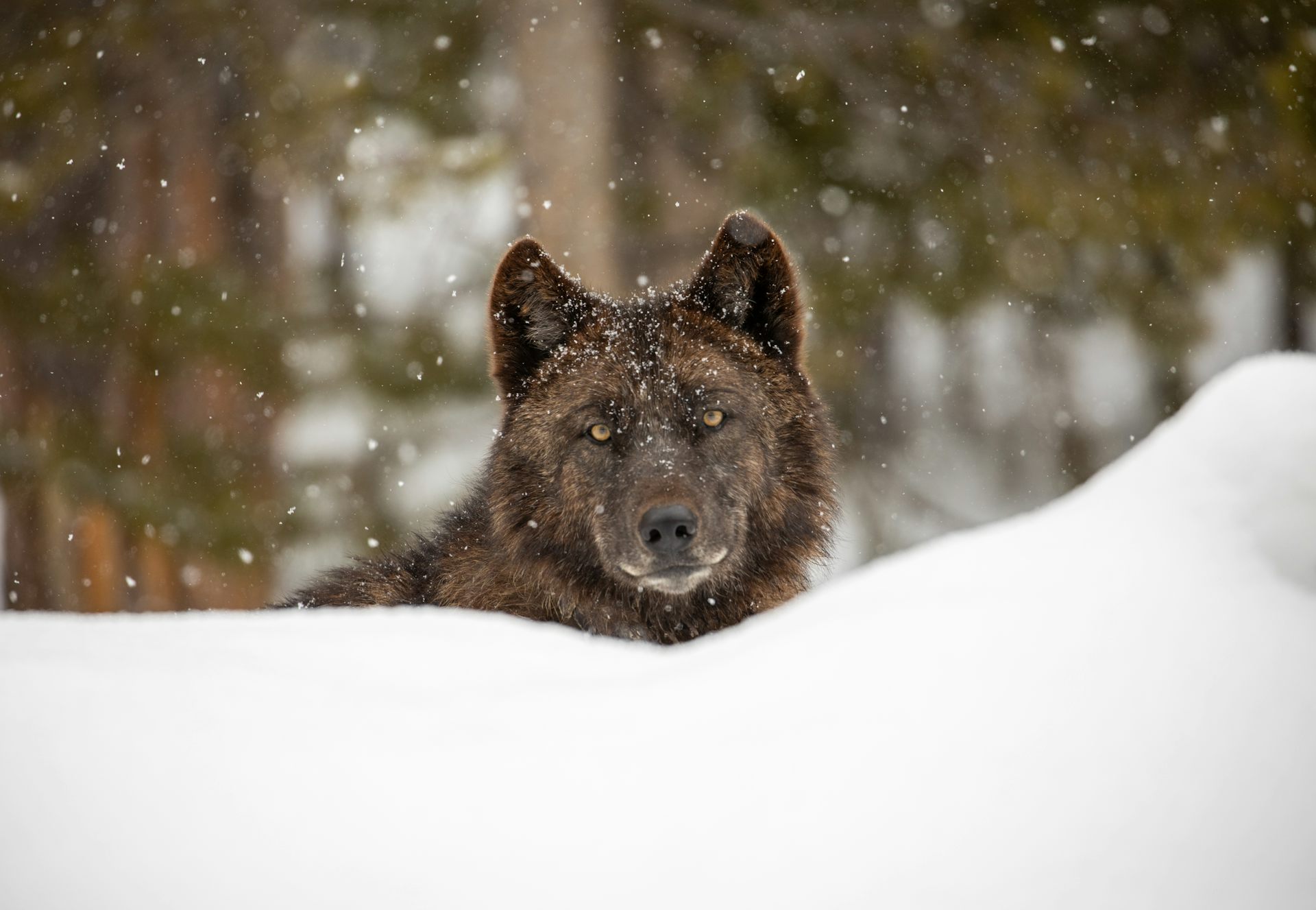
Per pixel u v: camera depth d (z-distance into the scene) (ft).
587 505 26.71
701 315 28.63
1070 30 65.16
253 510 64.28
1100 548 14.49
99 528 62.28
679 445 26.45
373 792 11.55
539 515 27.37
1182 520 14.70
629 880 10.63
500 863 10.82
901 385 84.48
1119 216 64.23
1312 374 15.39
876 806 11.12
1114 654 12.42
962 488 88.17
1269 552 13.91
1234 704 11.62
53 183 63.26
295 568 70.54
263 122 62.39
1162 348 70.64
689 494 25.45
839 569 76.33
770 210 67.41
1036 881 10.36
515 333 28.60
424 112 68.44
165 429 64.64
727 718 12.48
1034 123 64.85
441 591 28.27
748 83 68.03
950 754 11.53
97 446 62.85
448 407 70.59
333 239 81.10
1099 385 90.33
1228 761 11.11
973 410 89.04
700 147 73.20
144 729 12.32
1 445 63.00
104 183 68.08
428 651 14.79
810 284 67.97
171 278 64.90
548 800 11.46
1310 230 65.26
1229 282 79.66
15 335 63.57
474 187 71.20
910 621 13.62
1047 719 11.76
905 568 15.48
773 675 13.14
